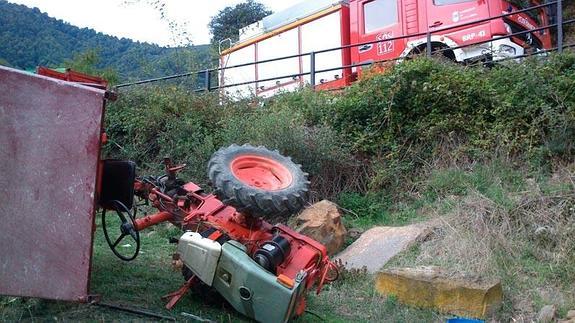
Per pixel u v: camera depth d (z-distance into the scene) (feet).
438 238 21.67
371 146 29.89
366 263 21.49
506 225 21.65
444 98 29.22
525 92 27.89
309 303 18.15
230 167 16.11
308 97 33.42
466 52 35.83
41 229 12.81
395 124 30.07
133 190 16.11
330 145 28.73
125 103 37.60
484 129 28.25
